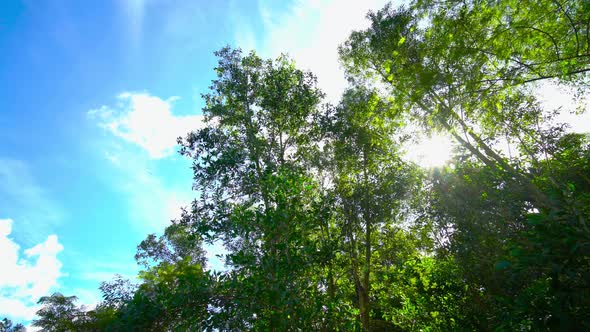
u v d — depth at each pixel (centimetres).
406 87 830
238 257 678
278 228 709
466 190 880
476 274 789
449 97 835
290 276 643
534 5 692
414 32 983
